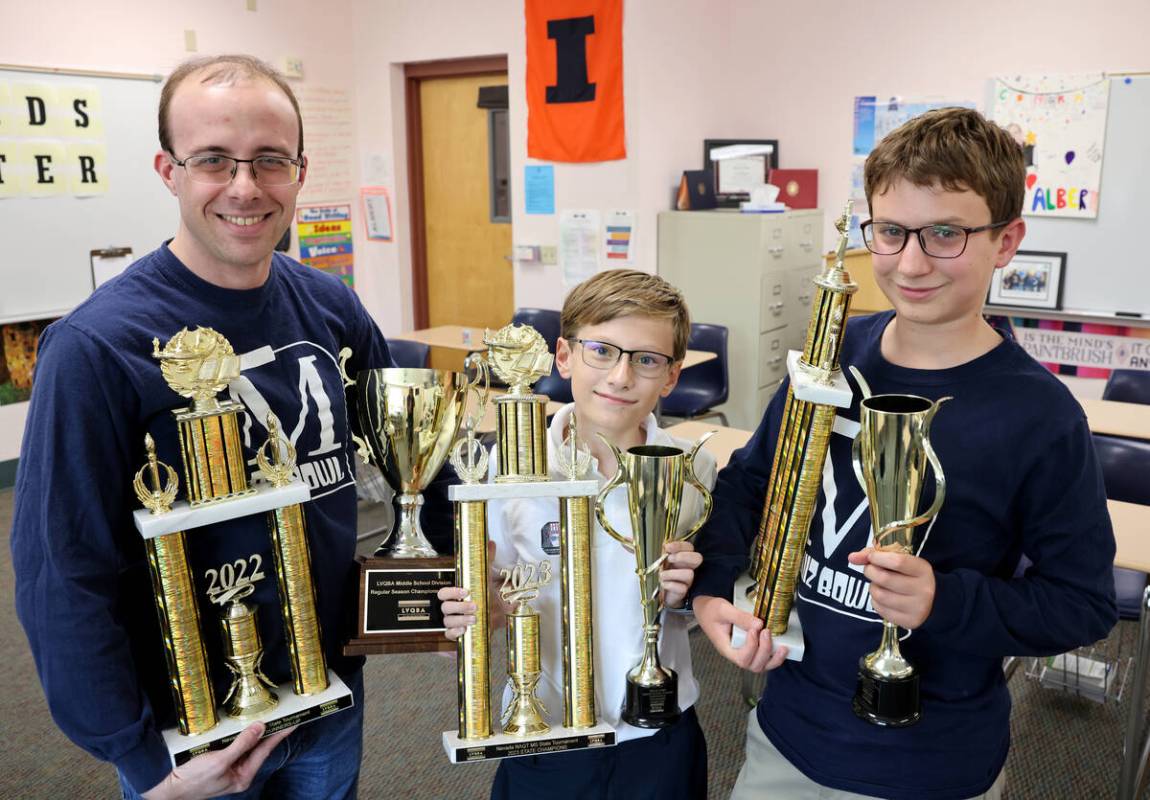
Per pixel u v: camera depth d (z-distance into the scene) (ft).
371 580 3.67
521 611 3.56
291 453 3.41
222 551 3.49
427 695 8.86
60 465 3.10
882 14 15.75
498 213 18.54
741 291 15.61
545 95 16.46
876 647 3.40
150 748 3.23
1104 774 7.49
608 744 3.53
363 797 7.29
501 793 4.04
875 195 3.21
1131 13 13.41
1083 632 3.17
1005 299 15.07
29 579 3.13
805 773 3.56
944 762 3.35
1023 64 14.46
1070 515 3.19
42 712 8.55
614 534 3.54
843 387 3.16
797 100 17.04
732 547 3.80
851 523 3.48
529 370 3.44
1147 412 10.22
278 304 3.76
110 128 14.99
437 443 3.84
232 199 3.29
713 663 9.29
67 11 14.29
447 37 17.70
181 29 15.85
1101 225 14.11
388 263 19.72
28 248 14.19
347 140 19.26
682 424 10.26
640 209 15.93
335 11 18.57
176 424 3.39
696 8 16.55
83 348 3.18
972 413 3.26
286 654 3.67
